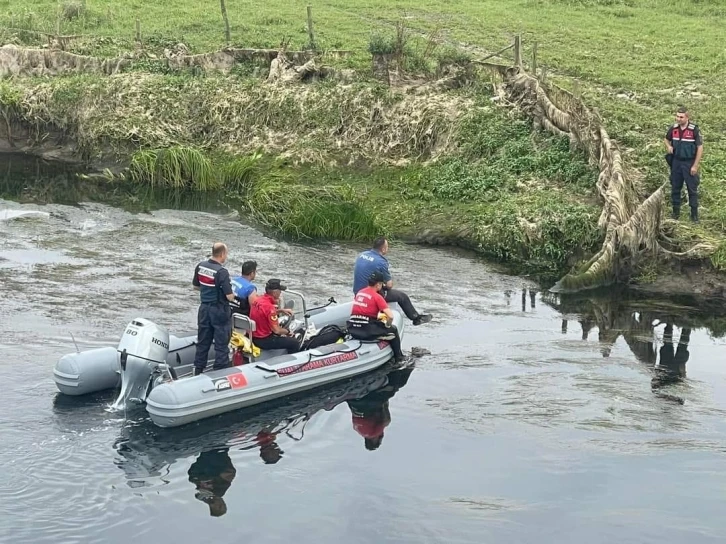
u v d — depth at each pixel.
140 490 9.84
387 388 12.62
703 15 33.81
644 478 10.23
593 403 12.09
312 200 20.06
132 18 33.56
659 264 16.75
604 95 24.11
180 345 12.65
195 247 18.62
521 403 12.08
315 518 9.41
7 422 11.15
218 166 23.95
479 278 17.05
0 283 16.20
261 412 11.84
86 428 11.11
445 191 20.44
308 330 13.28
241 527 9.23
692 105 23.52
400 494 9.89
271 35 30.44
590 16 33.34
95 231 19.61
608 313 15.47
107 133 25.52
